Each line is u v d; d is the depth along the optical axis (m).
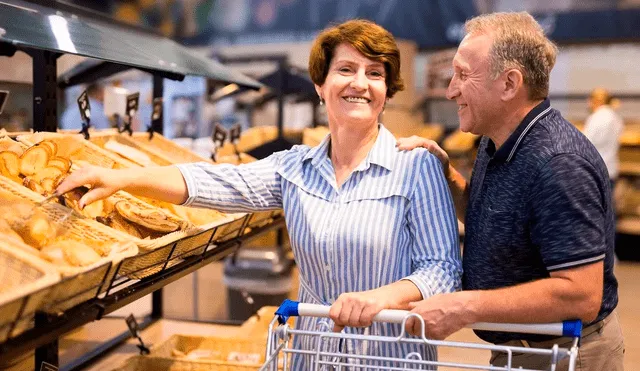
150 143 3.06
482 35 1.73
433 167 1.91
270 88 4.24
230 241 2.46
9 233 1.55
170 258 1.91
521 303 1.57
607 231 1.74
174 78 2.81
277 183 2.07
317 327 1.90
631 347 4.57
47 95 2.40
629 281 6.70
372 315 1.58
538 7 8.39
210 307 4.52
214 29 9.38
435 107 9.43
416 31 8.85
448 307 1.57
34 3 2.46
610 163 7.24
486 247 1.76
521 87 1.70
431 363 1.49
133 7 9.37
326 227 1.89
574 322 1.52
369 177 1.91
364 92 1.88
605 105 7.29
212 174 2.02
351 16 8.98
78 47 1.94
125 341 3.09
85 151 2.32
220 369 2.57
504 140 1.77
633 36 8.11
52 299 1.43
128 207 1.94
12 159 1.91
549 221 1.61
